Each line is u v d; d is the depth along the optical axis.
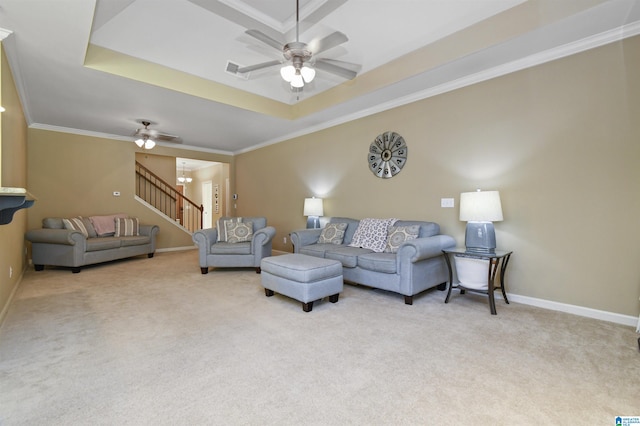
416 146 3.86
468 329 2.37
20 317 2.62
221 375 1.72
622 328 2.38
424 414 1.40
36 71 3.11
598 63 2.59
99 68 3.08
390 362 1.87
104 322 2.51
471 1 2.56
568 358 1.91
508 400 1.50
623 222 2.50
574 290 2.73
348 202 4.75
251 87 4.25
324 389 1.59
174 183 7.39
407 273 2.97
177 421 1.35
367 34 3.08
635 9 2.21
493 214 2.87
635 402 1.47
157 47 3.28
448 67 3.13
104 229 5.25
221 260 4.37
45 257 4.44
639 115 2.42
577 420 1.35
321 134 5.16
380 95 3.89
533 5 2.46
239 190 7.34
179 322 2.51
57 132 5.20
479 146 3.30
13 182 3.21
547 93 2.85
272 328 2.39
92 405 1.46
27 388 1.59
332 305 2.96
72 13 2.22
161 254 6.16
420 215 3.84
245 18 2.92
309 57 2.55
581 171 2.69
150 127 5.27
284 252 6.03
